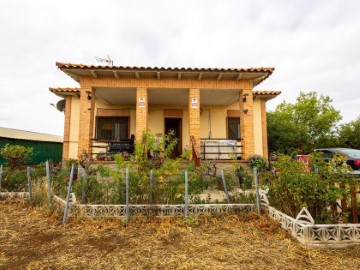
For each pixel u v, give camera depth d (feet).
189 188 14.47
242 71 24.34
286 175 12.46
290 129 43.78
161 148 16.01
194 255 9.20
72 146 32.68
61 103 35.83
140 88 25.82
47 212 14.38
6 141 41.63
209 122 36.63
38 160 48.65
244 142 26.17
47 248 9.85
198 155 22.48
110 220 13.15
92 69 23.61
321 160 12.41
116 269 8.15
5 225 12.66
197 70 24.03
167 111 36.58
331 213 11.25
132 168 14.90
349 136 57.62
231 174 17.24
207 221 13.12
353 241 10.19
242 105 26.78
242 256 9.12
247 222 13.01
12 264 8.50
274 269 8.18
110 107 35.70
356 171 24.30
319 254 9.34
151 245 10.12
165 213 13.73
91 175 16.42
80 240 10.67
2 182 18.69
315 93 75.10
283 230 11.62
